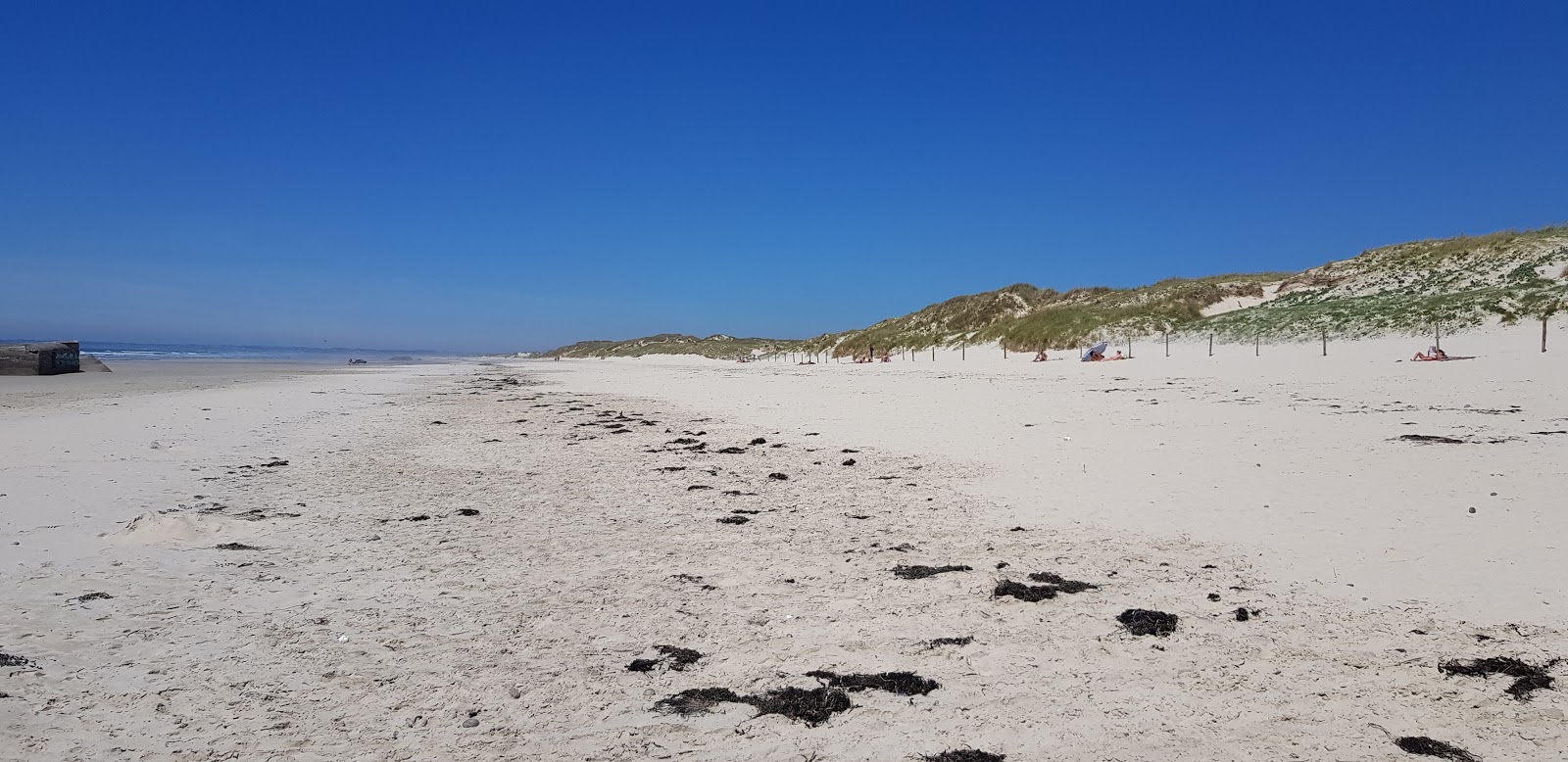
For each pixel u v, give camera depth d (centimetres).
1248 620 593
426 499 1087
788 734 442
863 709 470
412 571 743
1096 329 5269
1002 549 802
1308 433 1480
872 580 710
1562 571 667
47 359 3944
